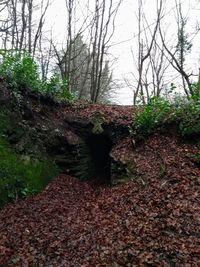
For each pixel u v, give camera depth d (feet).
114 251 20.25
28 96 38.58
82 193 32.89
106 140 39.42
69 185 34.83
